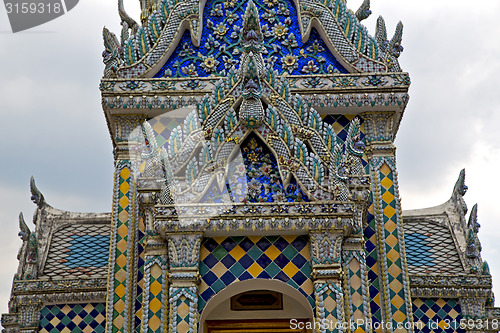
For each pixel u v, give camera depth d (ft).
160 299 39.81
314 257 39.09
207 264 39.68
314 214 39.29
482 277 51.06
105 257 54.34
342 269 40.16
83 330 50.14
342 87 47.47
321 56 49.73
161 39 49.08
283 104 42.52
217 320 44.39
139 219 45.21
